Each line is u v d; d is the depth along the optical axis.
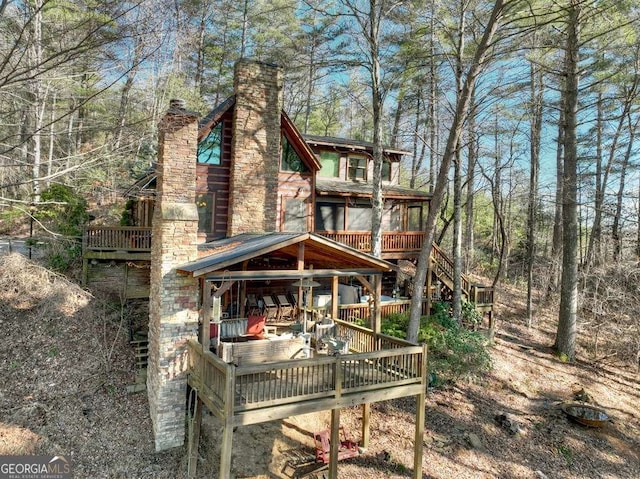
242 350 9.57
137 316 13.73
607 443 12.84
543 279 24.31
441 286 20.03
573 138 17.89
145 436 9.89
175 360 9.73
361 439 11.13
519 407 13.82
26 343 11.48
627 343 17.95
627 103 19.52
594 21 16.42
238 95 15.22
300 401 8.16
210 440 9.95
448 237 35.22
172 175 10.19
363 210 20.50
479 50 12.99
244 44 28.91
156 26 7.40
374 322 10.98
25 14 6.85
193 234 9.95
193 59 27.66
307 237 9.48
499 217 20.31
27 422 9.49
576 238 17.91
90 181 11.04
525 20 16.02
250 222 15.34
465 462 10.98
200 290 12.23
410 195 20.30
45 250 15.09
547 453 11.96
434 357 14.56
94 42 6.47
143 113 17.12
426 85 25.56
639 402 15.37
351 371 9.66
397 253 18.95
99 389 10.84
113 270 14.62
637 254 21.48
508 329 20.31
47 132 8.34
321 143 20.14
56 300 12.76
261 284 14.88
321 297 16.00
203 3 18.95
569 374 16.45
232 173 15.26
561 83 19.62
